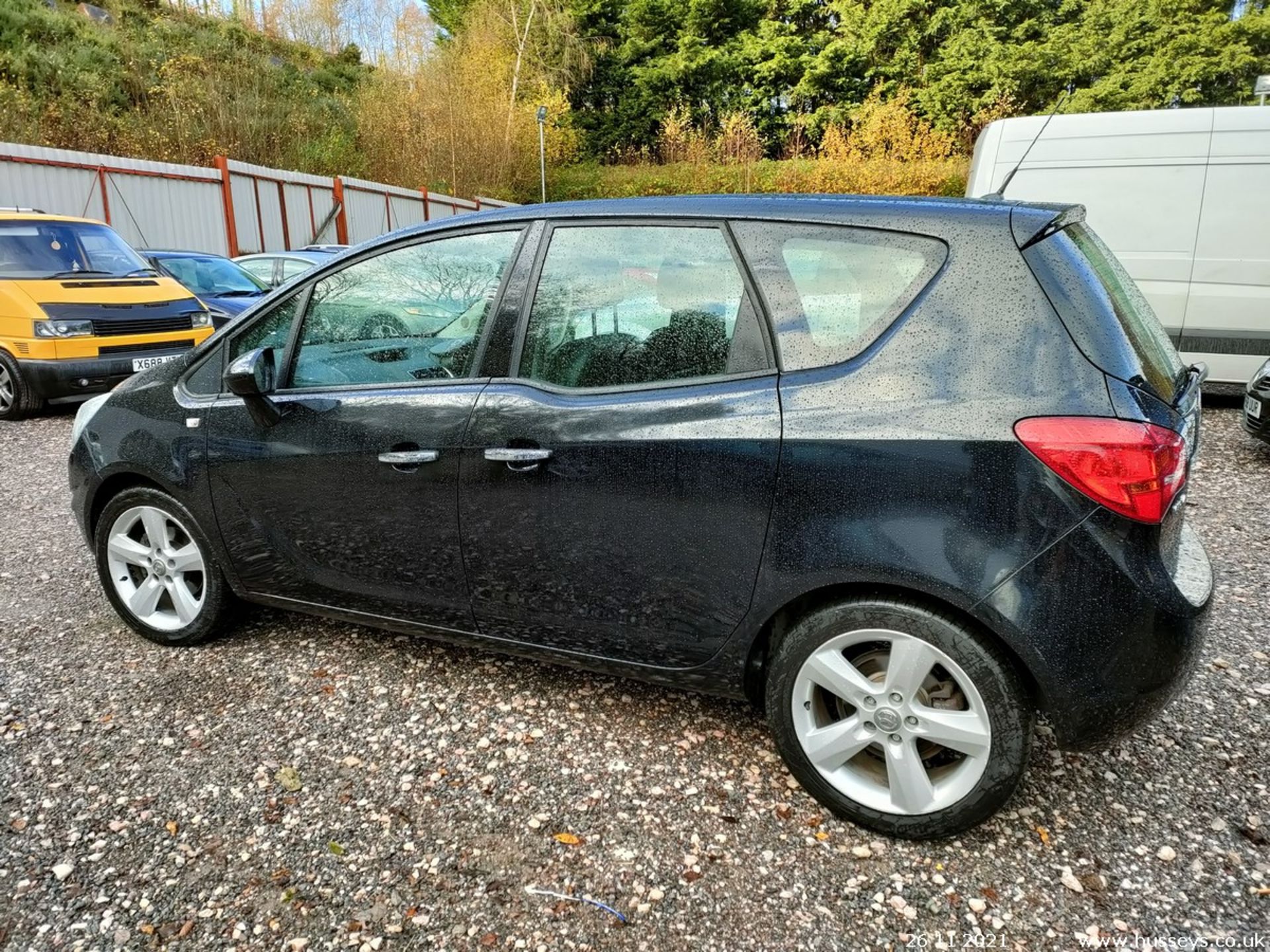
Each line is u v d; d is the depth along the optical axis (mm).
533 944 1810
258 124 21641
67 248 8062
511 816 2207
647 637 2336
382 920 1872
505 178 28609
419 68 27578
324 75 32312
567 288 2395
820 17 37406
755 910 1900
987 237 2012
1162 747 2500
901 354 2002
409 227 2678
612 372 2309
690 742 2535
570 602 2400
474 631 2613
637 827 2168
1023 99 30922
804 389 2066
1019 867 2025
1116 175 7203
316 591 2836
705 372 2201
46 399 7254
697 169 30500
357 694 2803
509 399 2383
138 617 3154
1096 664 1855
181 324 7891
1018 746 1959
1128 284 2379
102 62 21156
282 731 2588
